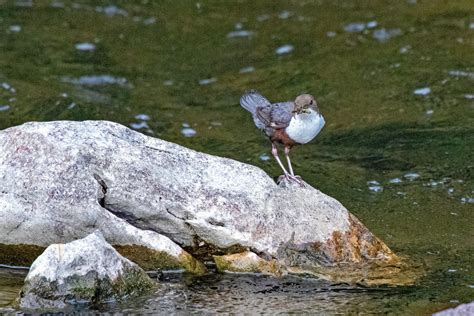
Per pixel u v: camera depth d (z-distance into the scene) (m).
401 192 12.69
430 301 9.30
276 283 9.72
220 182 10.15
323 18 19.30
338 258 9.98
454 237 11.12
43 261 8.97
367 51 17.81
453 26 18.48
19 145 9.91
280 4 20.08
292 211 10.06
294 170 13.56
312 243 9.95
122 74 17.03
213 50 18.14
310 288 9.65
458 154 13.82
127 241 9.65
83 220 9.55
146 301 9.16
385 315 8.98
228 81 16.94
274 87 16.64
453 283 9.75
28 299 8.90
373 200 12.46
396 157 13.90
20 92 15.93
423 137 14.52
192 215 9.88
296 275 9.84
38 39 18.16
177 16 19.59
